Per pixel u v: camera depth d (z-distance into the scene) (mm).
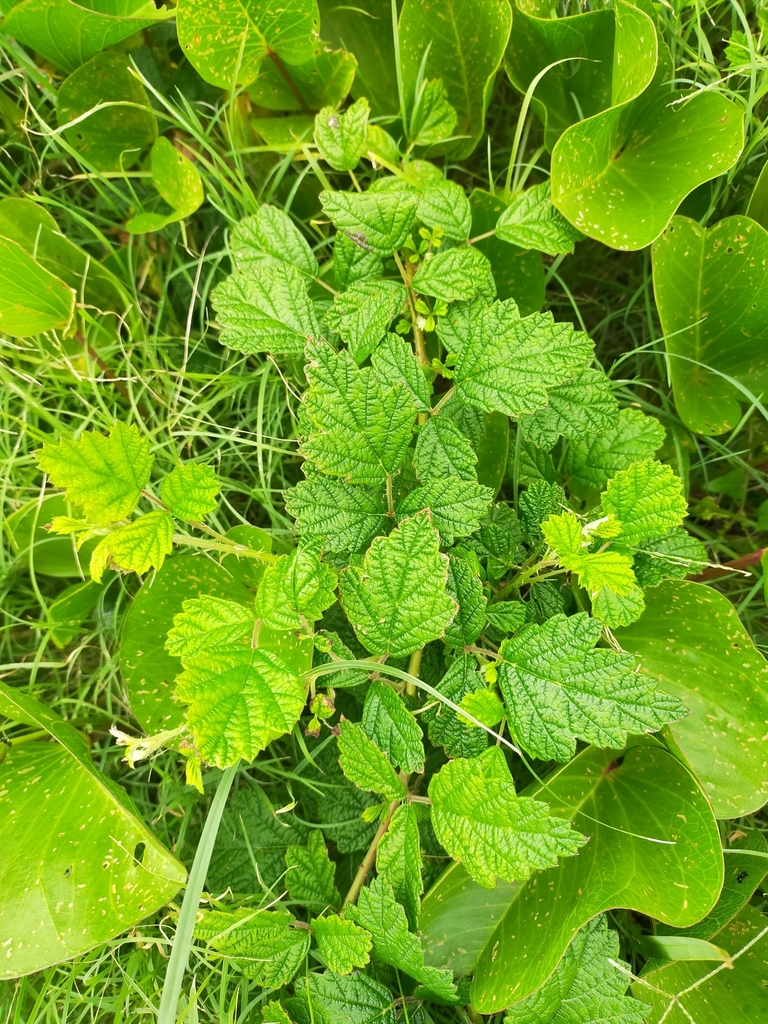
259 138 369
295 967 260
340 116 280
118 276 372
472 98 342
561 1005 266
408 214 270
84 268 351
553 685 232
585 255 373
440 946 265
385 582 229
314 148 348
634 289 369
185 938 229
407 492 276
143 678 288
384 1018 257
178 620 220
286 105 353
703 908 234
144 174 346
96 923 242
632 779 280
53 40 319
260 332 266
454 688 249
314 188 366
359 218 268
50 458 215
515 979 242
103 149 361
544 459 293
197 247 382
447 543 246
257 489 342
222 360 373
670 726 273
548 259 375
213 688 199
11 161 374
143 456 230
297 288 269
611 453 285
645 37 259
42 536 346
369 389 231
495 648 283
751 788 263
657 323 364
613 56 301
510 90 379
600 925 273
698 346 327
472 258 268
